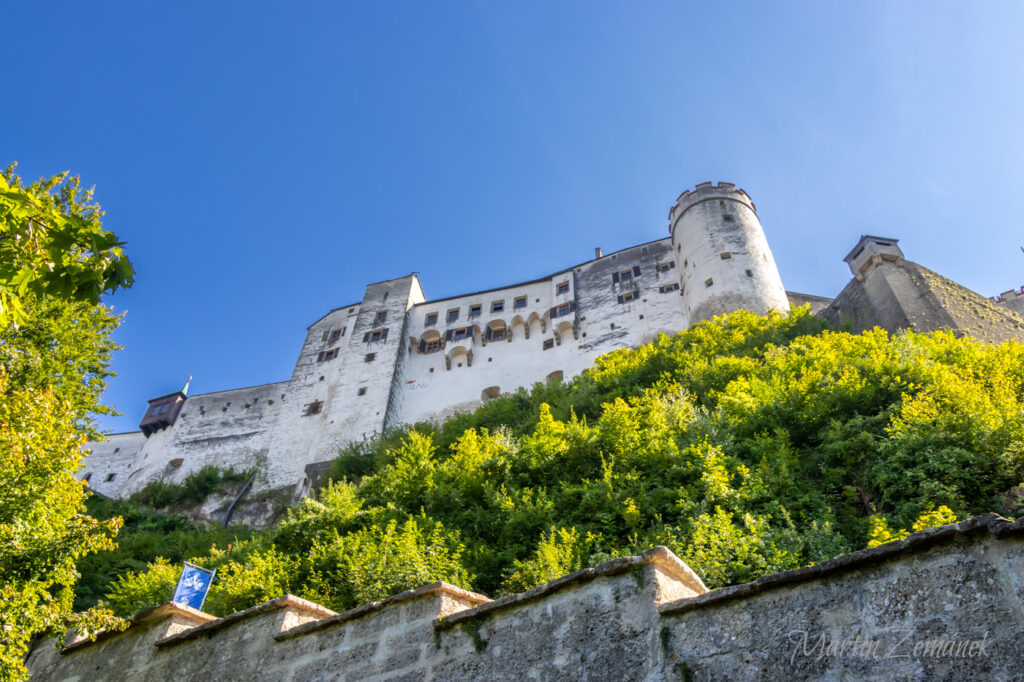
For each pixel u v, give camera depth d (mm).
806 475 14461
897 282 30156
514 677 4469
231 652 5887
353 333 50969
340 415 44875
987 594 3273
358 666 5211
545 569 10523
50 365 12391
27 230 5098
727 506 12531
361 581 10922
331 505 17438
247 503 40938
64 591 8055
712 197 46906
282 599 5969
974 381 15148
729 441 16047
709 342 30484
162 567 15438
